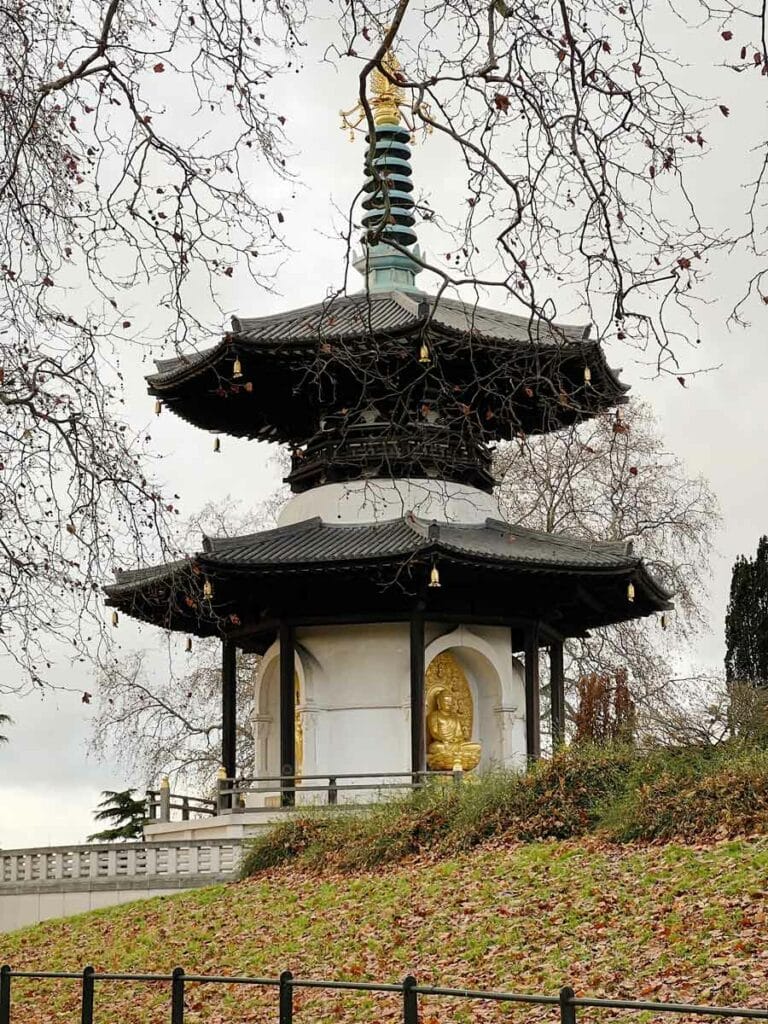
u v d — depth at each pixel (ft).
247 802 143.84
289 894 109.81
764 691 144.66
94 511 71.97
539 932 85.40
